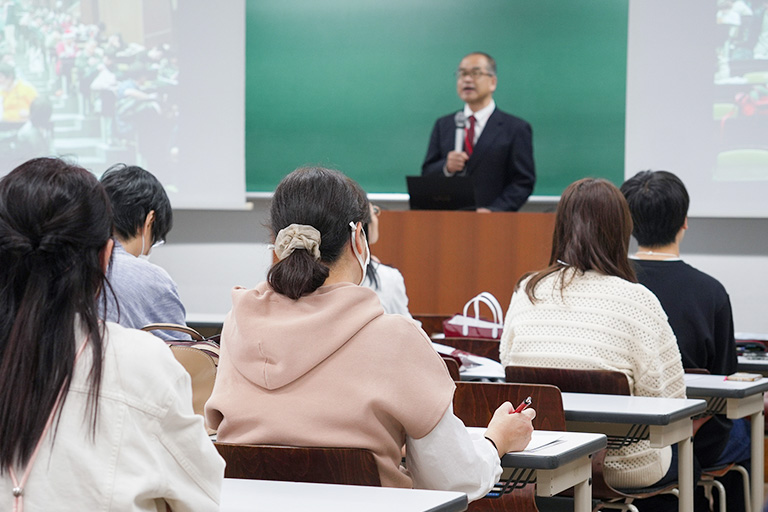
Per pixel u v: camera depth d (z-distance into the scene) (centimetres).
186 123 611
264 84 646
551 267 257
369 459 146
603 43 609
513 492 193
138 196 261
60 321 108
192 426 115
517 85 621
